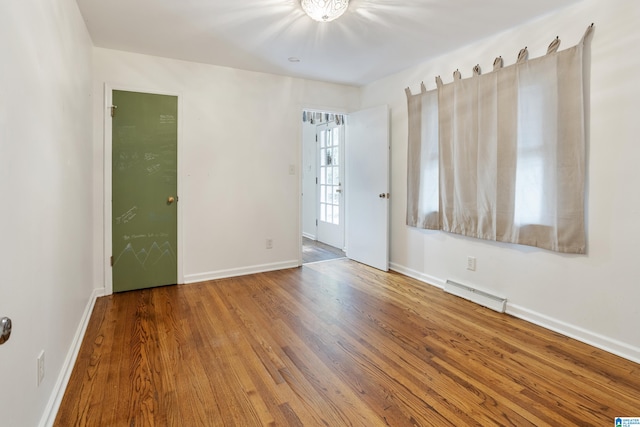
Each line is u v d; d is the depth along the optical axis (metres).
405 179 3.88
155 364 2.05
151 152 3.36
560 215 2.44
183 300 3.10
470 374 1.97
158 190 3.42
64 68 1.96
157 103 3.36
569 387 1.86
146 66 3.30
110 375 1.93
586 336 2.35
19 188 1.24
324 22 2.62
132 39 2.95
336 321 2.68
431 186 3.51
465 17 2.56
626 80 2.13
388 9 2.44
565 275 2.46
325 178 5.75
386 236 4.05
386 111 3.95
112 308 2.91
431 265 3.60
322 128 5.78
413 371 2.00
